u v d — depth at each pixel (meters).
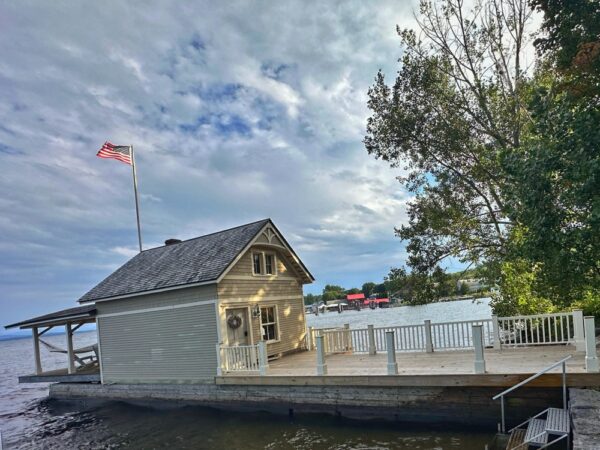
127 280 17.66
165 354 15.35
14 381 31.03
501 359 10.56
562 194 8.06
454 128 18.20
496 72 18.92
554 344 11.68
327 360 13.89
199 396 14.16
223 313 14.40
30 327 20.48
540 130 8.62
